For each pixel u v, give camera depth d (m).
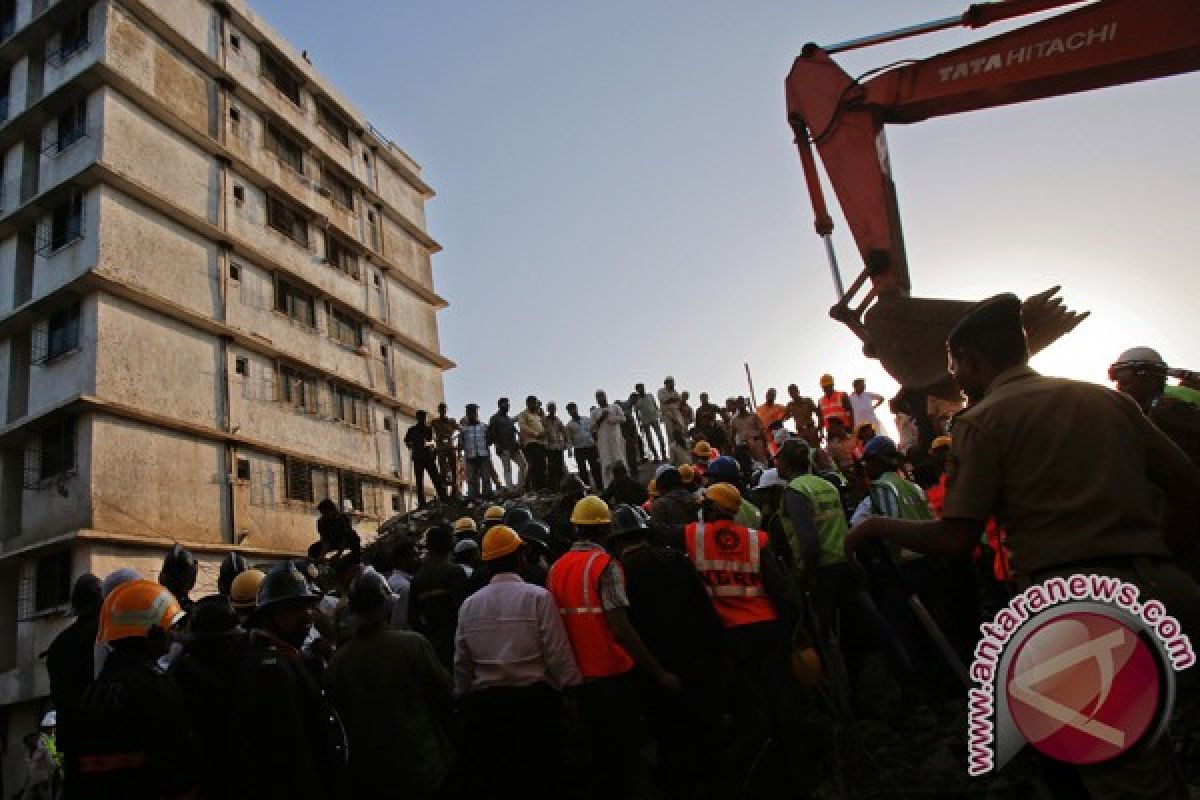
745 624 5.24
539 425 18.66
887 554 6.48
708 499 5.67
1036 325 7.78
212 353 23.17
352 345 30.12
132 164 21.77
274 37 28.42
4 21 24.33
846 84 10.55
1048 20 9.47
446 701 4.82
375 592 4.83
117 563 19.03
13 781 18.11
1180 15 8.82
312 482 25.98
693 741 4.97
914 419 9.58
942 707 5.80
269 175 27.17
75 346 20.17
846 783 4.88
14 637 20.02
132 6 22.83
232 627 4.52
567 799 5.64
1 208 22.95
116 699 3.80
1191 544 2.51
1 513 20.78
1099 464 2.36
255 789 3.81
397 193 36.16
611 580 4.96
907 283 10.18
